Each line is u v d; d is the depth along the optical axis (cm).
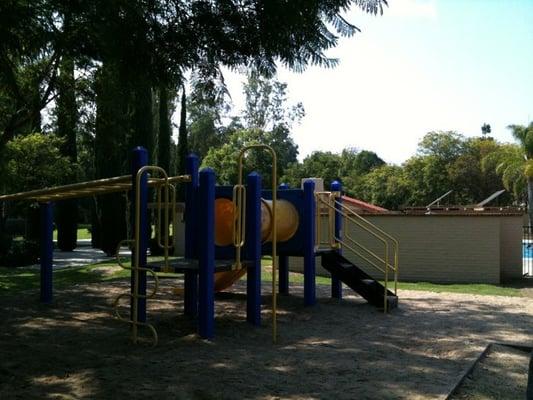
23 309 991
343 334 807
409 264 1714
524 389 563
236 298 1138
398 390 530
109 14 824
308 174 6241
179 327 830
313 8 877
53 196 1026
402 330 845
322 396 509
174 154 4231
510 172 4462
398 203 6391
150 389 522
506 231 1794
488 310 1052
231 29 957
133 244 758
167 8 942
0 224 2491
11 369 593
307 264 1045
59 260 2636
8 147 2200
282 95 5234
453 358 673
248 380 556
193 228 858
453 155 6169
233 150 4044
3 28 709
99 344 716
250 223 841
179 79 1024
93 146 1602
